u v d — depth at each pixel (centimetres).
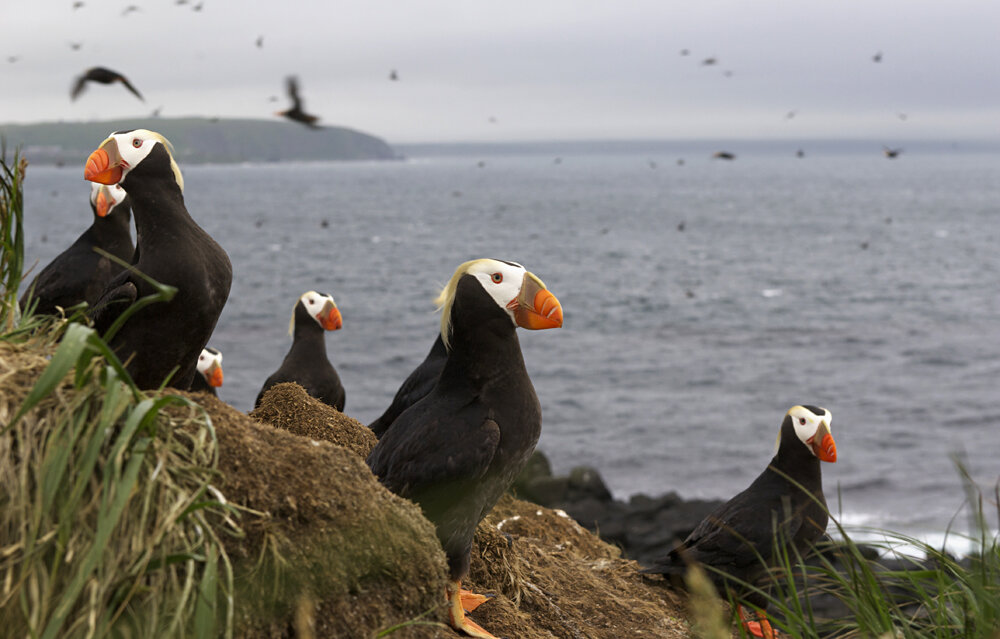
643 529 1858
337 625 322
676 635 539
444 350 637
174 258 409
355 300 5738
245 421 335
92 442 266
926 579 430
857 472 2608
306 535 321
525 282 442
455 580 439
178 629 274
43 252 7262
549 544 675
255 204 18800
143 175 416
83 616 266
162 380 430
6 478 272
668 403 3428
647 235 11312
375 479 363
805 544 657
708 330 4919
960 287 6638
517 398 451
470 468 430
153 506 276
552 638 484
